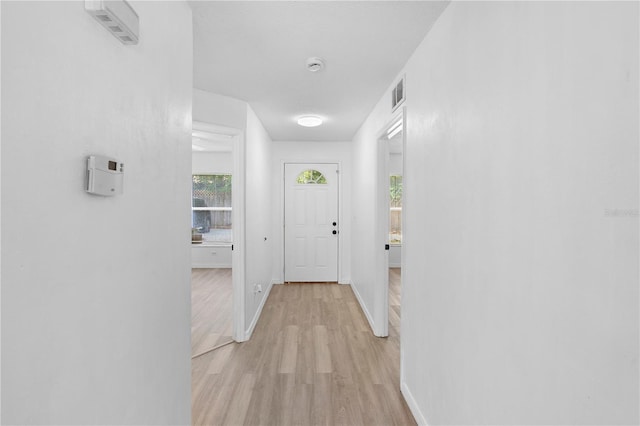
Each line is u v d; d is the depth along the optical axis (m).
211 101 2.89
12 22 0.64
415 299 2.08
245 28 1.89
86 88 0.86
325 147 5.25
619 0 0.71
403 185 2.38
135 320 1.14
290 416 2.03
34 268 0.70
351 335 3.27
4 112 0.63
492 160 1.22
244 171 3.14
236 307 3.13
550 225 0.92
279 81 2.68
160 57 1.32
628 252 0.70
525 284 1.03
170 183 1.43
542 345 0.95
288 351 2.91
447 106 1.63
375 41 2.03
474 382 1.35
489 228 1.24
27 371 0.69
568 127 0.85
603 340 0.76
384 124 2.95
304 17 1.78
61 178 0.78
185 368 1.62
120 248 1.04
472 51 1.37
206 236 6.96
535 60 0.98
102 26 0.93
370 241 3.58
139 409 1.17
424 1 1.61
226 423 1.96
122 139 1.04
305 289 4.97
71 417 0.82
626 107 0.70
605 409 0.75
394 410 2.10
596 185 0.77
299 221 5.33
